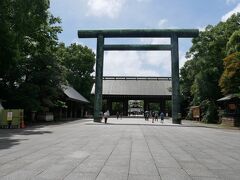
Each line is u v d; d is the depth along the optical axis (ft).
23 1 75.72
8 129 71.05
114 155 32.17
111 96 204.03
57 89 108.58
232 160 30.86
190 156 33.06
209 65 140.46
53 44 108.78
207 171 24.89
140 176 22.36
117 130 73.10
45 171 23.34
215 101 146.51
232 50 110.73
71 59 207.10
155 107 292.40
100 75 118.01
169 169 25.30
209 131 79.71
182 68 178.40
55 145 40.11
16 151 34.12
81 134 59.11
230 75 104.58
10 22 79.30
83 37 120.16
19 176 21.50
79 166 25.57
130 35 118.52
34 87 95.40
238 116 111.24
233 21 137.69
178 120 114.11
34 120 113.80
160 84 212.84
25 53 104.32
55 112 142.82
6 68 82.79
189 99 186.09
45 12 84.53
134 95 200.85
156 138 54.19
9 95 94.73
